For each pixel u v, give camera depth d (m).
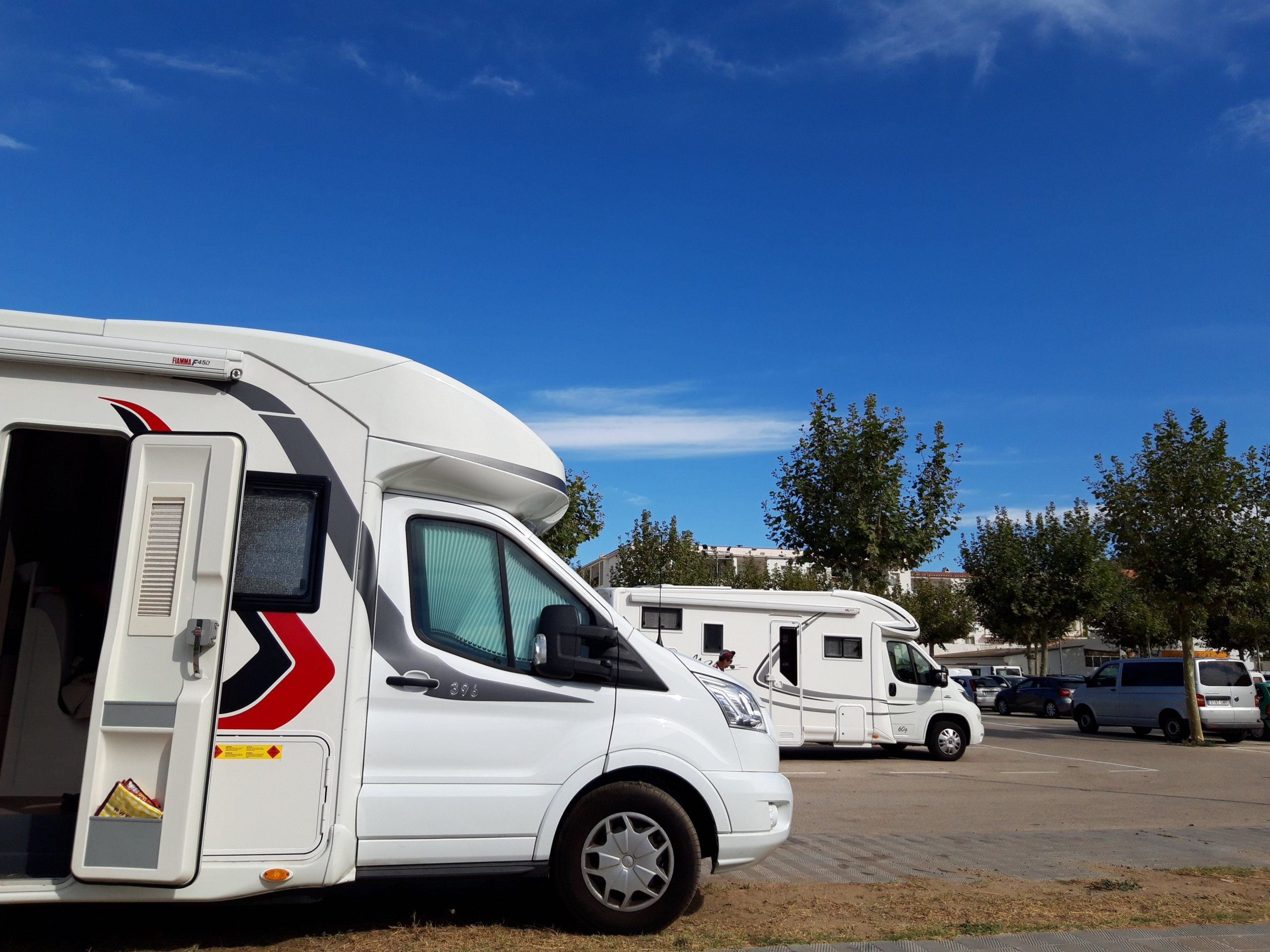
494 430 5.35
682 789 5.30
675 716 5.24
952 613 48.38
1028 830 9.45
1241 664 22.16
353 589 4.79
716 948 4.97
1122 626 45.09
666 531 31.98
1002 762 16.70
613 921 5.04
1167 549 21.23
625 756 5.10
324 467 4.87
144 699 4.38
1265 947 5.16
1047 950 5.04
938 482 21.44
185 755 4.32
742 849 5.23
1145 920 5.71
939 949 5.00
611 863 5.07
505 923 5.34
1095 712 24.55
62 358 4.57
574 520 21.22
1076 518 36.56
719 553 45.91
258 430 4.81
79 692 4.93
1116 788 13.13
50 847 4.59
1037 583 36.25
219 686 4.43
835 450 21.45
